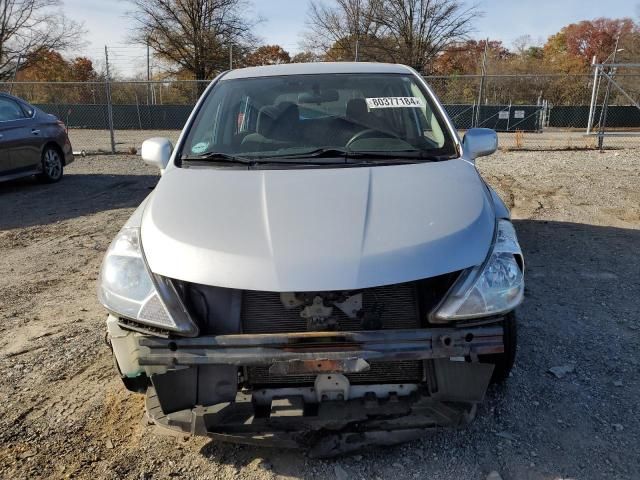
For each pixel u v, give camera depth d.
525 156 12.79
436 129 3.61
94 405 3.17
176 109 28.58
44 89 28.86
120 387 3.34
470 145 3.50
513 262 2.63
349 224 2.57
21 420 3.05
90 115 28.42
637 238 5.95
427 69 38.75
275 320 2.53
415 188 2.88
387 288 2.53
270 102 3.77
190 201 2.85
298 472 2.59
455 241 2.54
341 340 2.36
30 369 3.58
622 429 2.83
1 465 2.70
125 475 2.61
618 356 3.53
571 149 14.09
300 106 3.73
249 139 3.52
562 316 4.10
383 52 38.19
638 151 13.09
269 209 2.70
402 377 2.59
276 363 2.36
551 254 5.49
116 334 2.75
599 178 9.19
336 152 3.31
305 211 2.67
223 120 3.68
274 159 3.29
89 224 7.26
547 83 32.06
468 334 2.41
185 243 2.57
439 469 2.59
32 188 9.91
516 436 2.80
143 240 2.71
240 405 2.51
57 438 2.89
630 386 3.20
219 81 4.10
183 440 2.84
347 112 3.68
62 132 10.60
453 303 2.45
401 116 3.66
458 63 40.94
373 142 3.45
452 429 2.80
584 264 5.19
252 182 2.99
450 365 2.50
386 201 2.75
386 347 2.36
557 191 8.27
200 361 2.40
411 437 2.54
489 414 2.97
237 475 2.59
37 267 5.63
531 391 3.16
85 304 4.64
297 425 2.47
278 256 2.44
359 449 2.65
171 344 2.43
